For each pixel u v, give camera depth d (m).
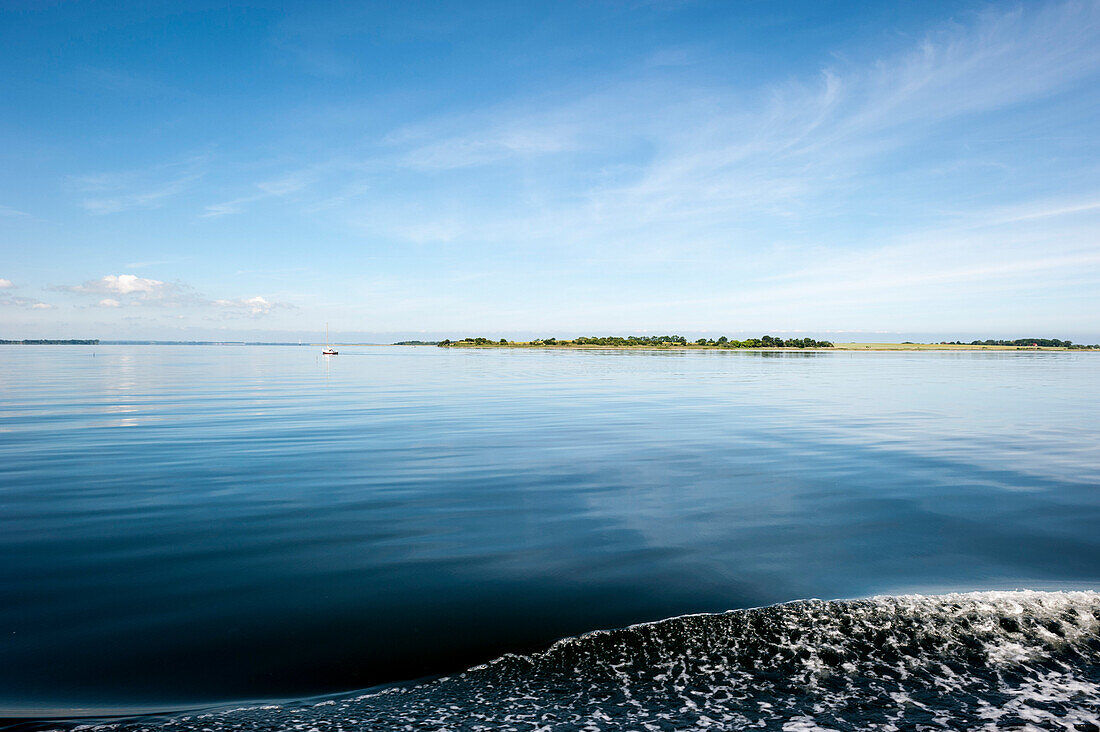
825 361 100.44
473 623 6.22
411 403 30.73
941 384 45.53
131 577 7.46
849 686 4.90
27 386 42.00
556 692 4.93
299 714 4.63
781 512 10.49
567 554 8.31
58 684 5.10
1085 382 47.94
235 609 6.57
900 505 10.96
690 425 22.31
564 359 110.88
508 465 14.67
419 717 4.56
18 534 9.15
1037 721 4.39
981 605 6.34
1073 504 11.01
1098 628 5.83
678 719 4.47
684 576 7.48
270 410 27.16
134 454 16.03
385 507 10.80
